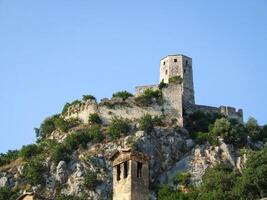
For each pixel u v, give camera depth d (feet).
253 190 449.48
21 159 556.10
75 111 601.62
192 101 651.25
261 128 610.65
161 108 591.78
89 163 526.57
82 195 501.97
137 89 618.85
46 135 611.47
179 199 476.54
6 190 503.20
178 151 560.61
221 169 529.04
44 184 513.86
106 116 586.86
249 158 510.58
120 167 257.55
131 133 558.15
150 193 505.66
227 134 568.82
